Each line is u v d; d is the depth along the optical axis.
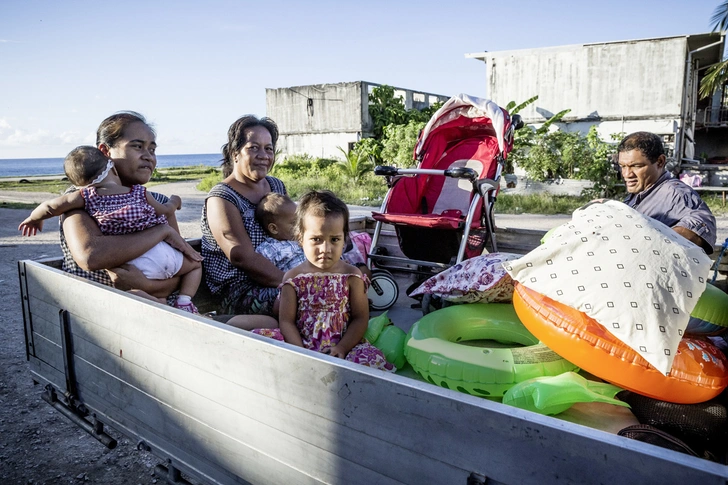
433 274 3.62
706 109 22.98
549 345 1.82
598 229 1.77
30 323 2.57
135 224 2.44
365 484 1.38
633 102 18.05
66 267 2.53
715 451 1.61
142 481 2.62
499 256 2.57
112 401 2.13
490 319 2.43
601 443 1.01
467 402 1.16
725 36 16.16
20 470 2.71
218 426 1.71
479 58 20.36
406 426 1.27
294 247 2.88
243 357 1.58
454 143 4.80
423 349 2.04
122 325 1.99
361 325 2.23
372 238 4.23
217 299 3.14
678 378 1.58
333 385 1.39
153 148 2.81
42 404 3.41
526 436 1.10
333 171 21.84
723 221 11.59
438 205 4.55
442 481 1.24
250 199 3.05
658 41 17.34
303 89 26.39
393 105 26.06
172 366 1.82
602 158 15.16
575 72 18.78
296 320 2.24
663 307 1.54
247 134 2.98
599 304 1.61
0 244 9.10
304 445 1.49
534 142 17.02
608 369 1.64
